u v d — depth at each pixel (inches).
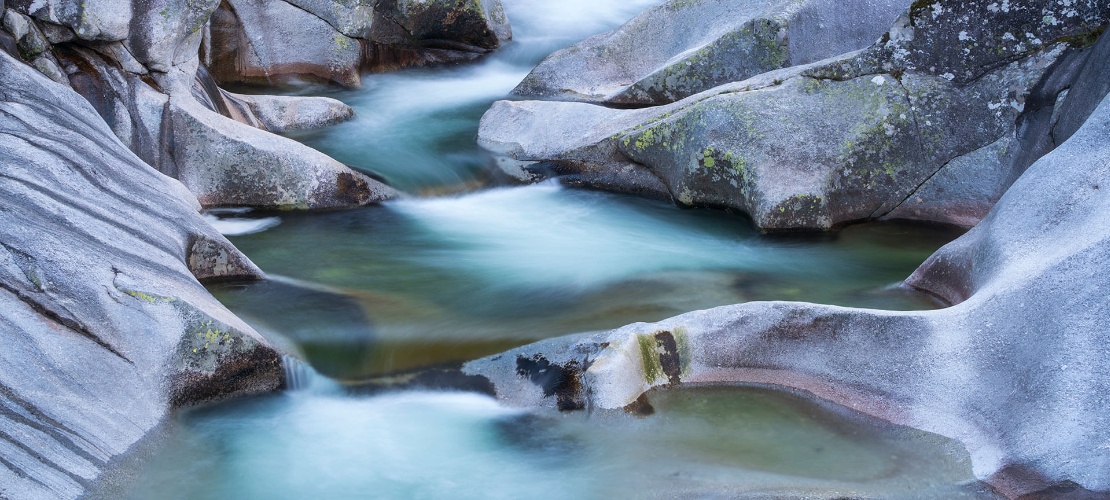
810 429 170.9
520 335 198.7
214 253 221.8
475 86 419.8
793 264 246.5
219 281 224.1
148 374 171.8
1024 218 190.4
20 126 205.2
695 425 172.9
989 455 156.7
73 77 261.7
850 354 175.5
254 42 398.3
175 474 162.1
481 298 222.8
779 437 168.9
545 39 467.8
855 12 343.0
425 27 428.8
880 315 174.2
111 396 164.2
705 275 237.9
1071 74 254.2
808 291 225.3
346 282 231.5
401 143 337.1
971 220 267.3
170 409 174.6
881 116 270.4
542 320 207.9
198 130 271.0
